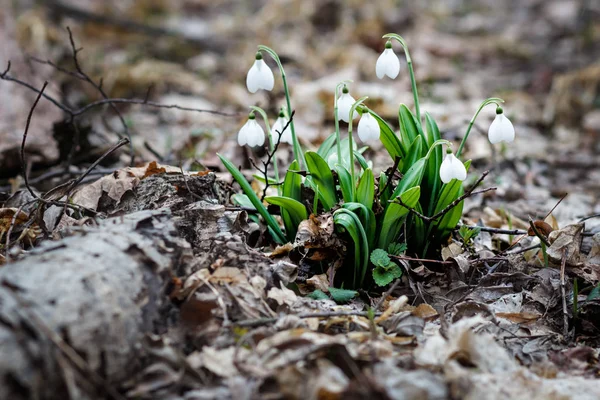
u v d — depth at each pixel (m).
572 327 0.98
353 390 0.85
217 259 0.95
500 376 0.88
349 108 1.01
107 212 1.03
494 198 1.28
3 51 1.44
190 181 1.02
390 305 0.95
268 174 1.25
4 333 0.82
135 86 1.81
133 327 0.87
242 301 0.93
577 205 1.27
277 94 1.64
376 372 0.87
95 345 0.85
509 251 1.09
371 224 1.00
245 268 0.96
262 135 1.01
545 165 1.41
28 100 1.36
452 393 0.86
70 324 0.84
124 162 1.28
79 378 0.84
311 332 0.90
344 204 1.00
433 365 0.89
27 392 0.82
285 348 0.88
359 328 0.94
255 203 1.02
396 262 1.02
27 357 0.82
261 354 0.88
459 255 1.03
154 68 1.91
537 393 0.87
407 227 1.03
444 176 0.96
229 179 1.20
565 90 1.77
